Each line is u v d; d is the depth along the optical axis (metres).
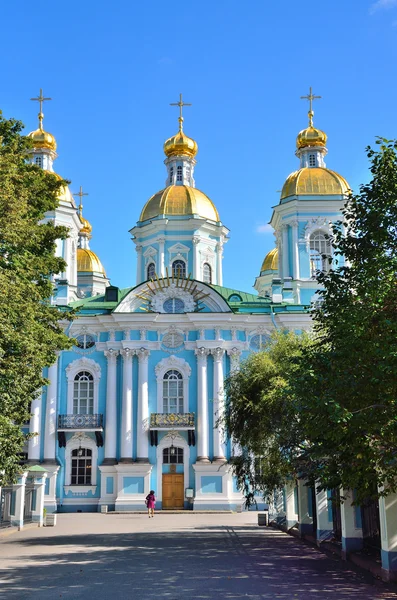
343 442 13.28
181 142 54.19
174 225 50.72
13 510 29.41
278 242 50.59
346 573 15.93
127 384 44.00
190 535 26.88
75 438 43.97
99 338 45.28
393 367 11.86
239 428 26.58
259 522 32.44
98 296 49.03
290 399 14.23
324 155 51.72
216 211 52.31
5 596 12.89
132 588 13.85
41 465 42.59
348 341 13.05
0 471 21.84
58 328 25.23
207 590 13.56
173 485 43.22
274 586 14.03
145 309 45.41
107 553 20.53
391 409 12.22
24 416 21.50
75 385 44.81
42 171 25.88
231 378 27.98
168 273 49.66
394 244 14.64
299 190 48.34
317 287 47.00
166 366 44.66
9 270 19.45
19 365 18.88
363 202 15.09
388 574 14.27
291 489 27.94
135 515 40.03
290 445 23.16
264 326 45.12
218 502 42.16
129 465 42.69
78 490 43.22
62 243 49.50
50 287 24.62
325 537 21.31
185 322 45.06
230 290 48.31
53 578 15.34
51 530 29.75
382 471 13.58
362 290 14.12
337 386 12.54
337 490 18.06
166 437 43.69
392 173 14.74
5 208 19.47
